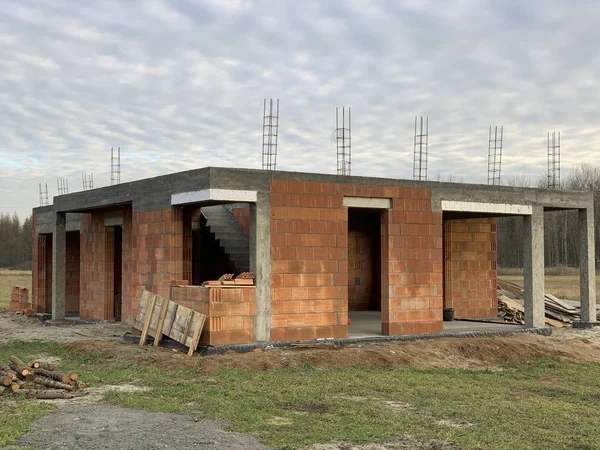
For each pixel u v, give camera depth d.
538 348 15.30
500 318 21.83
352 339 14.89
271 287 14.23
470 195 16.98
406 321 15.82
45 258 24.62
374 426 8.44
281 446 7.55
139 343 14.62
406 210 15.94
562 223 64.81
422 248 16.12
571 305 23.73
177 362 12.35
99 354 13.60
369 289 24.14
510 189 17.81
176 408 9.19
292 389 10.55
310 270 14.66
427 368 13.26
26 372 10.79
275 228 14.30
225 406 9.34
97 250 20.80
